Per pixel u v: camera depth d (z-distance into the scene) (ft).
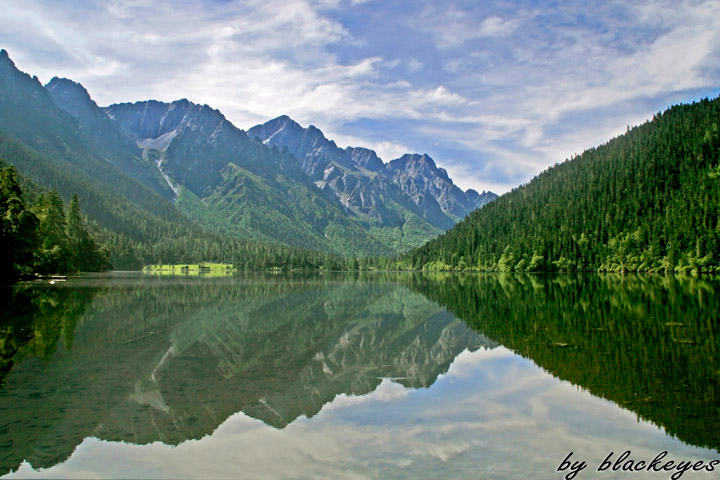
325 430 39.06
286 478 30.25
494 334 88.48
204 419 41.63
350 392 50.85
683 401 45.65
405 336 89.51
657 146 584.40
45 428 38.96
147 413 43.09
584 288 212.23
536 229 530.68
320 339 86.12
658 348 71.20
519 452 34.45
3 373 57.88
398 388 52.54
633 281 259.39
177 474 30.76
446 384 53.93
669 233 373.20
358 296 193.16
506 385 53.01
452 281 330.54
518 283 274.16
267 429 39.32
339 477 30.35
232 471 31.27
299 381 55.52
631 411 43.06
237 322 108.27
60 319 106.22
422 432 38.63
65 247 310.24
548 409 44.14
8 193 207.10
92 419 41.14
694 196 417.69
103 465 31.99
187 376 57.31
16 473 30.83
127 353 70.79
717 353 67.10
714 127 553.23
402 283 317.63
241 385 53.31
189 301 159.94
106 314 117.50
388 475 30.71
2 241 198.08
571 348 72.64
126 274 474.08
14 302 136.77
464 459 33.17
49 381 53.88
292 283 320.50
